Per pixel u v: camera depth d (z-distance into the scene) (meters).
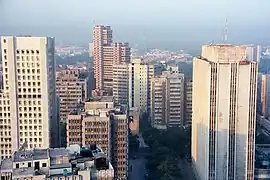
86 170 190.75
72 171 191.88
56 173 190.62
